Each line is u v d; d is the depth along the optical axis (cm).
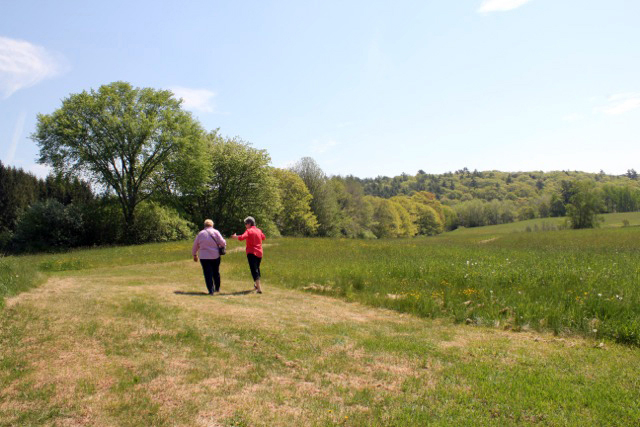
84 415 335
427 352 532
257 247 977
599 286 816
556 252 1916
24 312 592
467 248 2298
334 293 983
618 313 651
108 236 3856
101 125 3584
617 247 2247
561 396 383
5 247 3744
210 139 4831
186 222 4072
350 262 1487
